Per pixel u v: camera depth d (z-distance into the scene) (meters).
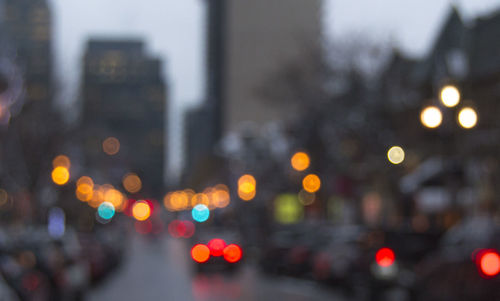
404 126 60.59
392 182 63.88
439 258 20.95
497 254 19.06
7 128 63.47
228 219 149.25
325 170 71.31
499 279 18.77
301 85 64.88
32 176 67.12
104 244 47.16
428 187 59.91
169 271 51.44
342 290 31.20
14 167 66.62
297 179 96.12
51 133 67.50
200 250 47.03
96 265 37.94
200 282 40.84
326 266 32.31
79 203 81.69
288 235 43.31
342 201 86.50
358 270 25.95
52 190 70.88
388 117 60.59
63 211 72.75
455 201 45.88
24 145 66.31
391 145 60.38
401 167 63.16
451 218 54.66
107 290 35.97
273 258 42.72
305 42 65.31
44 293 20.88
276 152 118.06
